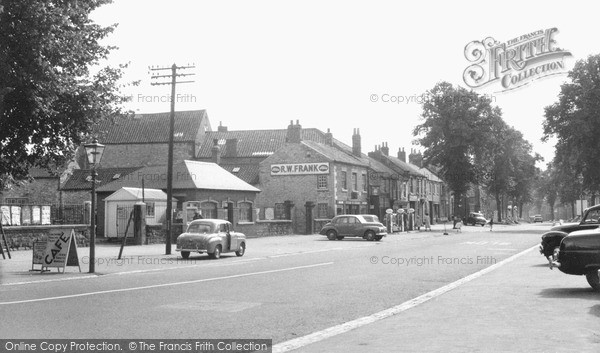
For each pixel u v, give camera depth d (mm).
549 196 126188
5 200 52750
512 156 87688
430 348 7121
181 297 12016
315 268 18812
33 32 19547
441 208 96812
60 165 25672
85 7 22500
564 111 55438
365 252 27094
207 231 23719
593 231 12148
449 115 64875
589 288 12781
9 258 23469
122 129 68875
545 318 9102
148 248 30141
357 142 66562
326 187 54000
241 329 8742
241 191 44156
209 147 68250
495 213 111812
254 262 21641
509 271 17328
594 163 54062
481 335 7855
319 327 8930
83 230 31719
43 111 21438
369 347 7277
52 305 10883
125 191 35750
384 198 68688
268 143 68125
